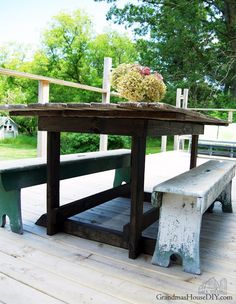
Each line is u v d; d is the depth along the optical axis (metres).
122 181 3.23
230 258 1.68
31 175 1.96
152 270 1.49
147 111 1.46
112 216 2.41
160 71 14.05
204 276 1.46
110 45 16.44
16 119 11.45
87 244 1.77
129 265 1.54
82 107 1.42
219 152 7.28
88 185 3.46
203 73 13.66
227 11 13.03
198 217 1.46
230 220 2.39
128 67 2.02
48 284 1.32
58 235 1.89
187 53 13.59
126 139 10.75
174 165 5.32
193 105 13.96
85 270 1.46
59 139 1.95
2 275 1.38
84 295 1.25
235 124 7.34
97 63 16.33
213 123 2.86
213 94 13.91
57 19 16.11
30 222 2.11
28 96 13.89
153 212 1.98
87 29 16.39
